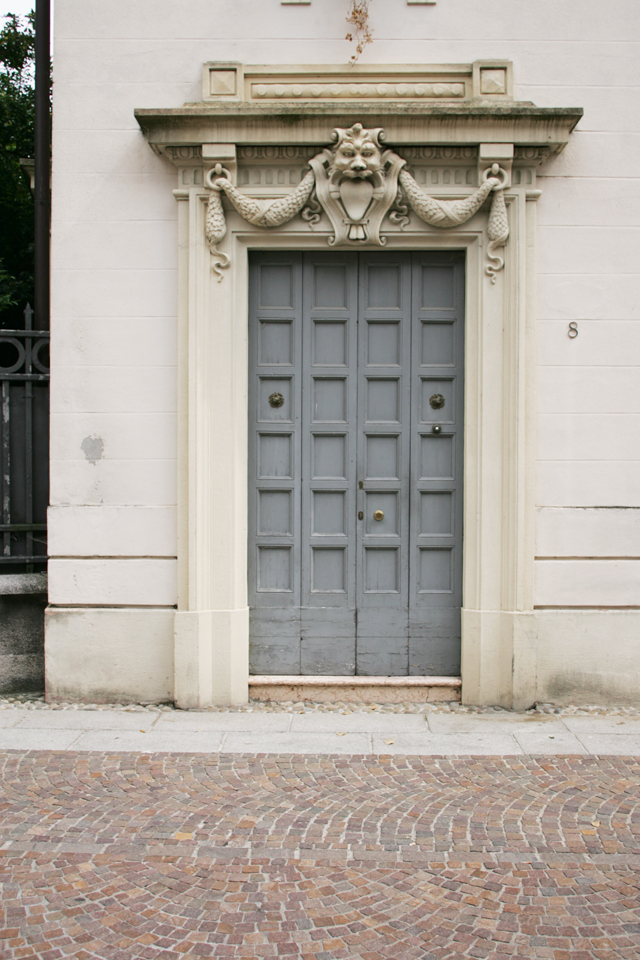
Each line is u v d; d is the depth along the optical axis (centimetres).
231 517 529
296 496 550
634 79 526
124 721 500
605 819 368
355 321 548
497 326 526
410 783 407
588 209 528
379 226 526
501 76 522
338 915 293
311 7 527
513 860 331
